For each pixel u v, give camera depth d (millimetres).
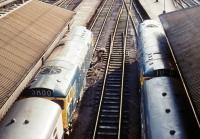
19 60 19797
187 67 17500
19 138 13453
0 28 22094
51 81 18141
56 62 20391
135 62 29578
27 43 22172
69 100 18516
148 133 14547
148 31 26875
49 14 29094
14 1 28922
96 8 50312
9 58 19359
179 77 19219
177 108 15664
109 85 25250
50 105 16125
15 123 14398
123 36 36281
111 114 21406
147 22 29156
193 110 14219
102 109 22016
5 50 19875
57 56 21438
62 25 28516
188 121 14852
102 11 49031
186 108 15805
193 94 14898
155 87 17781
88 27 40344
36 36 23797
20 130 13898
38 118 14867
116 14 47125
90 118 21078
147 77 19812
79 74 21547
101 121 20547
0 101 15766
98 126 20000
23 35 22859
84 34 27062
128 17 44562
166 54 21969
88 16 45781
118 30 39281
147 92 17672
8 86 17062
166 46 23656
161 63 20391
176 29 23703
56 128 15922
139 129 19672
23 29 23719
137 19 44188
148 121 15305
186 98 16500
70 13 32375
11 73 18219
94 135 18688
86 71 24953
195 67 16953
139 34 27641
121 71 27688
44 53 22312
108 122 20453
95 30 39500
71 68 20266
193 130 14203
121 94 23016
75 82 20297
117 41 35312
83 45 24781
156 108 15898
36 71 21156
